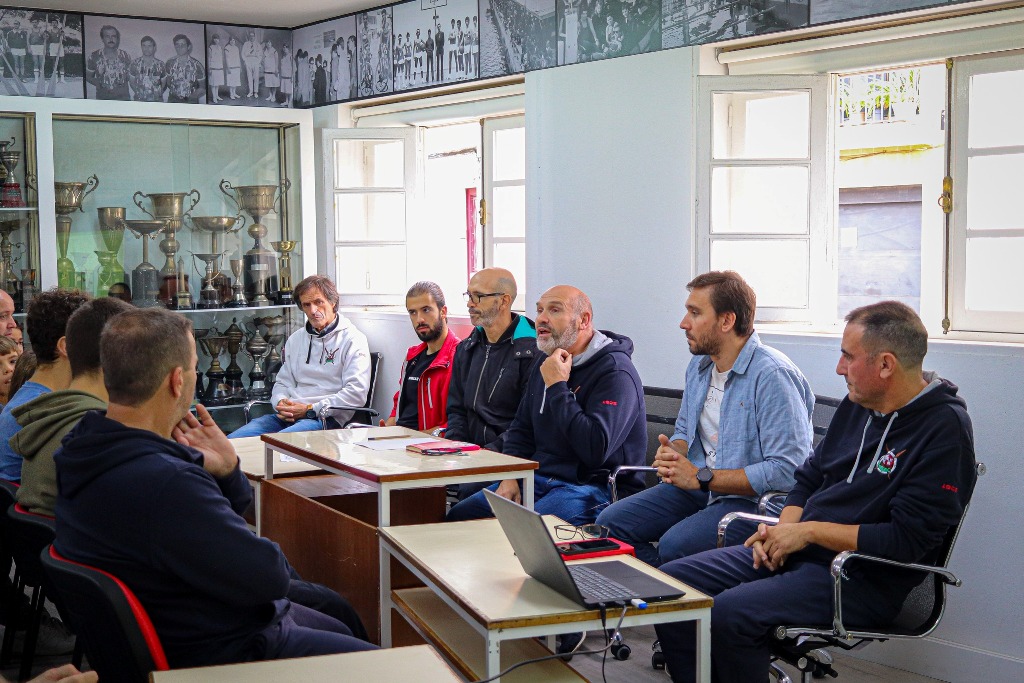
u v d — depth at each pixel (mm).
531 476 3064
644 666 3480
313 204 6141
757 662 2539
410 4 5562
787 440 3145
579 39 4699
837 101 4215
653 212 4473
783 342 3998
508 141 5520
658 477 3955
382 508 2818
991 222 3656
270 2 5652
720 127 4293
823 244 4215
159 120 5875
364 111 6098
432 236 6152
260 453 4113
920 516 2516
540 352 4152
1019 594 3359
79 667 3094
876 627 2615
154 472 1951
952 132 3744
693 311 3316
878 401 2670
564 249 4832
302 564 3309
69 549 2006
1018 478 3350
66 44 5723
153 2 5594
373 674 1736
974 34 3666
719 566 2766
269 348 6277
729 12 4168
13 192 5520
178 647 2002
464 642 2436
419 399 4832
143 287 5965
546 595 2088
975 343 3480
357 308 6121
